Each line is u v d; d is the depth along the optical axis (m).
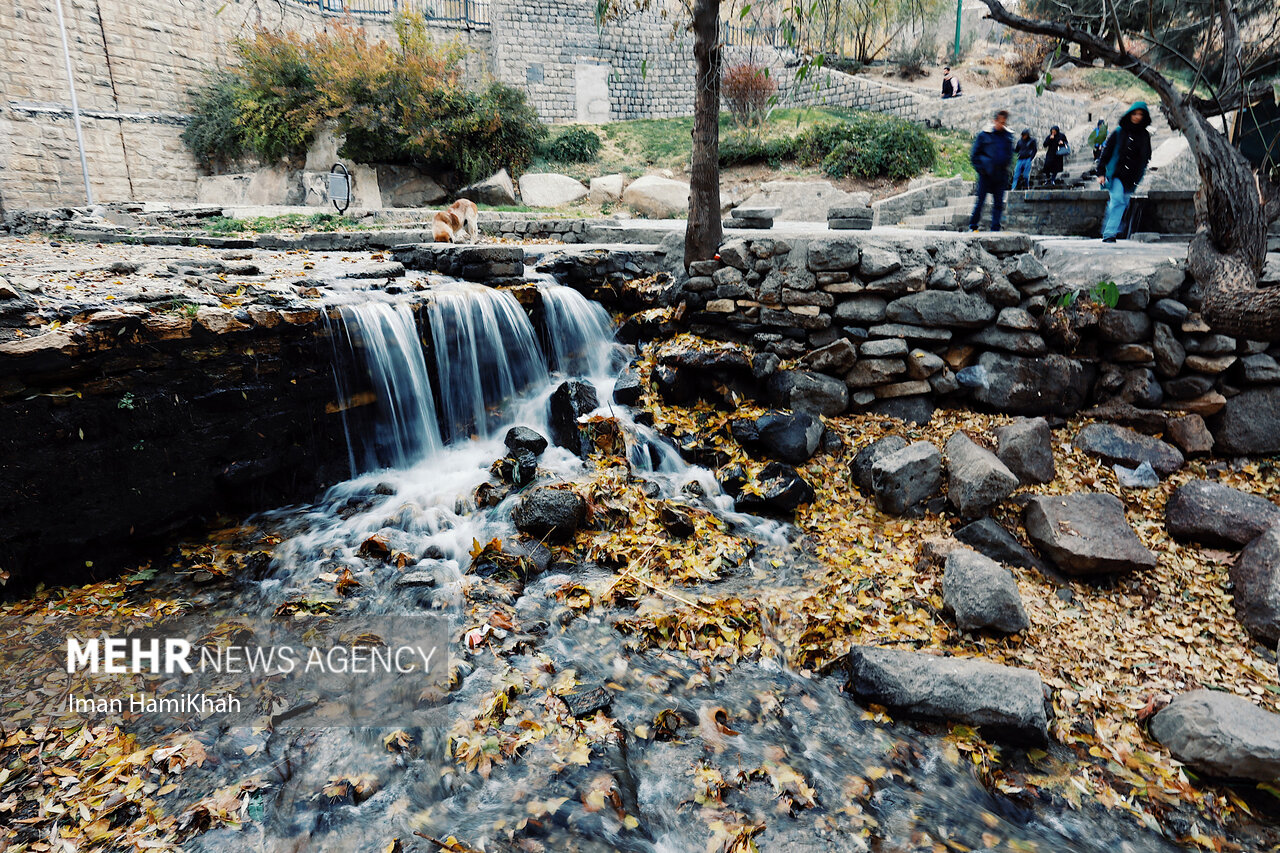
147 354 4.30
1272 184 4.76
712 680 3.90
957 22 26.08
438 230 8.74
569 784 3.11
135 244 9.80
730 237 7.39
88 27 17.27
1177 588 4.80
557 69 24.06
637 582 4.63
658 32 25.03
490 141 19.09
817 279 6.71
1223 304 4.77
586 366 7.50
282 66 18.58
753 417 6.41
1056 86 23.59
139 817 2.79
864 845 2.94
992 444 6.04
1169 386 6.17
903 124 19.03
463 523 5.10
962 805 3.22
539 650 3.97
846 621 4.36
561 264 7.76
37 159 16.50
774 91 20.17
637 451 6.11
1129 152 8.36
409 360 5.84
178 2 19.17
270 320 4.88
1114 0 4.25
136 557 4.45
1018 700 3.58
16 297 3.95
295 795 2.96
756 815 3.05
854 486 5.98
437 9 24.11
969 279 6.43
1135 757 3.52
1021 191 11.35
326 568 4.50
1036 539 5.10
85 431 4.08
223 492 4.87
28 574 4.01
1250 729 3.35
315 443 5.32
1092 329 6.36
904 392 6.57
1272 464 5.87
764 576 4.91
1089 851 3.03
